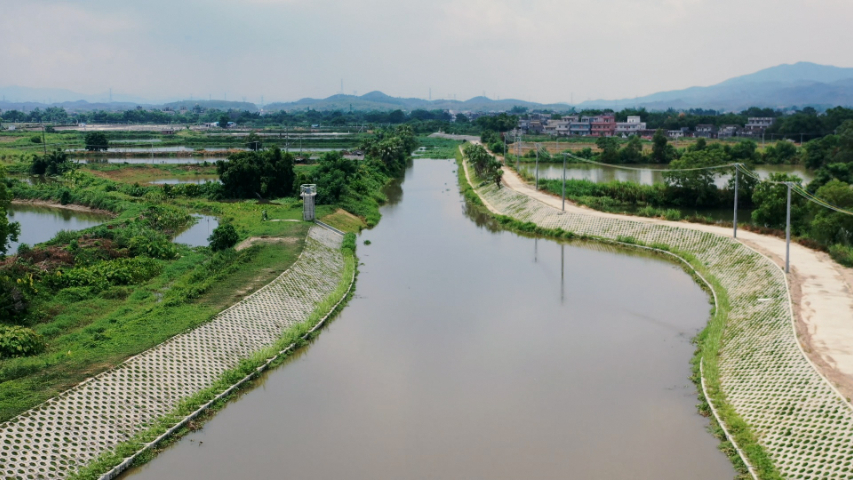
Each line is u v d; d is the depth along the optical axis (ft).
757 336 125.49
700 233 214.69
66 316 135.64
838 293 142.72
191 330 123.03
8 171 423.23
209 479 87.51
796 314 129.29
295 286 159.84
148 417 99.50
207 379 113.70
